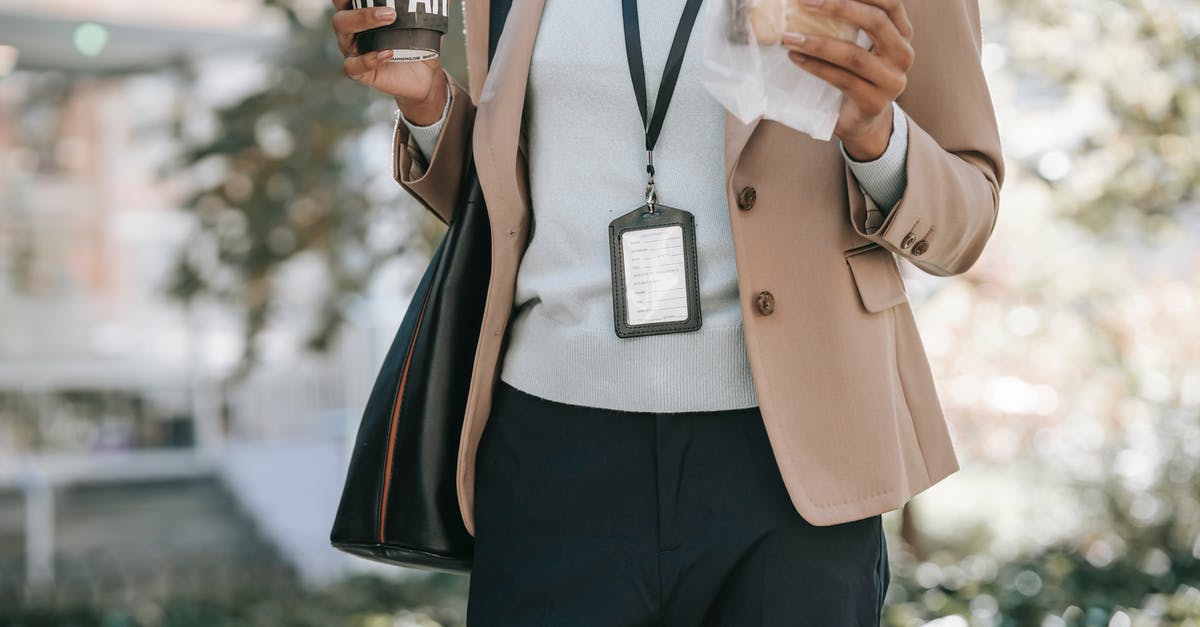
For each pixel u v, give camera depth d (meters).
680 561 1.50
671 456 1.50
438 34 1.64
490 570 1.63
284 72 6.66
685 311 1.50
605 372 1.54
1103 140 6.09
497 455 1.64
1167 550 7.46
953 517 8.82
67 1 8.70
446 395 1.74
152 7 8.74
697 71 1.50
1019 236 6.16
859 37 1.34
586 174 1.57
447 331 1.74
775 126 1.47
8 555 10.36
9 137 13.45
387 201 6.61
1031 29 6.09
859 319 1.48
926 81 1.53
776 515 1.48
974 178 1.48
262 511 11.56
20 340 13.06
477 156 1.62
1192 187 6.17
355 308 7.02
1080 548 7.70
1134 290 6.59
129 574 9.16
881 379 1.48
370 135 6.57
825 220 1.47
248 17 7.29
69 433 12.77
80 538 10.80
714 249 1.50
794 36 1.22
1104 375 6.68
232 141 6.65
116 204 13.70
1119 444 7.73
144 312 13.34
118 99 12.19
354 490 1.77
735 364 1.50
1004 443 7.38
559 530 1.57
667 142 1.52
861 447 1.46
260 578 8.96
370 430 1.77
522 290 1.64
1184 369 7.11
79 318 13.41
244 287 7.11
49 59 7.32
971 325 6.45
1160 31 5.96
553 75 1.59
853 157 1.39
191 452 12.70
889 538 7.58
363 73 1.63
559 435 1.57
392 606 7.61
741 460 1.50
